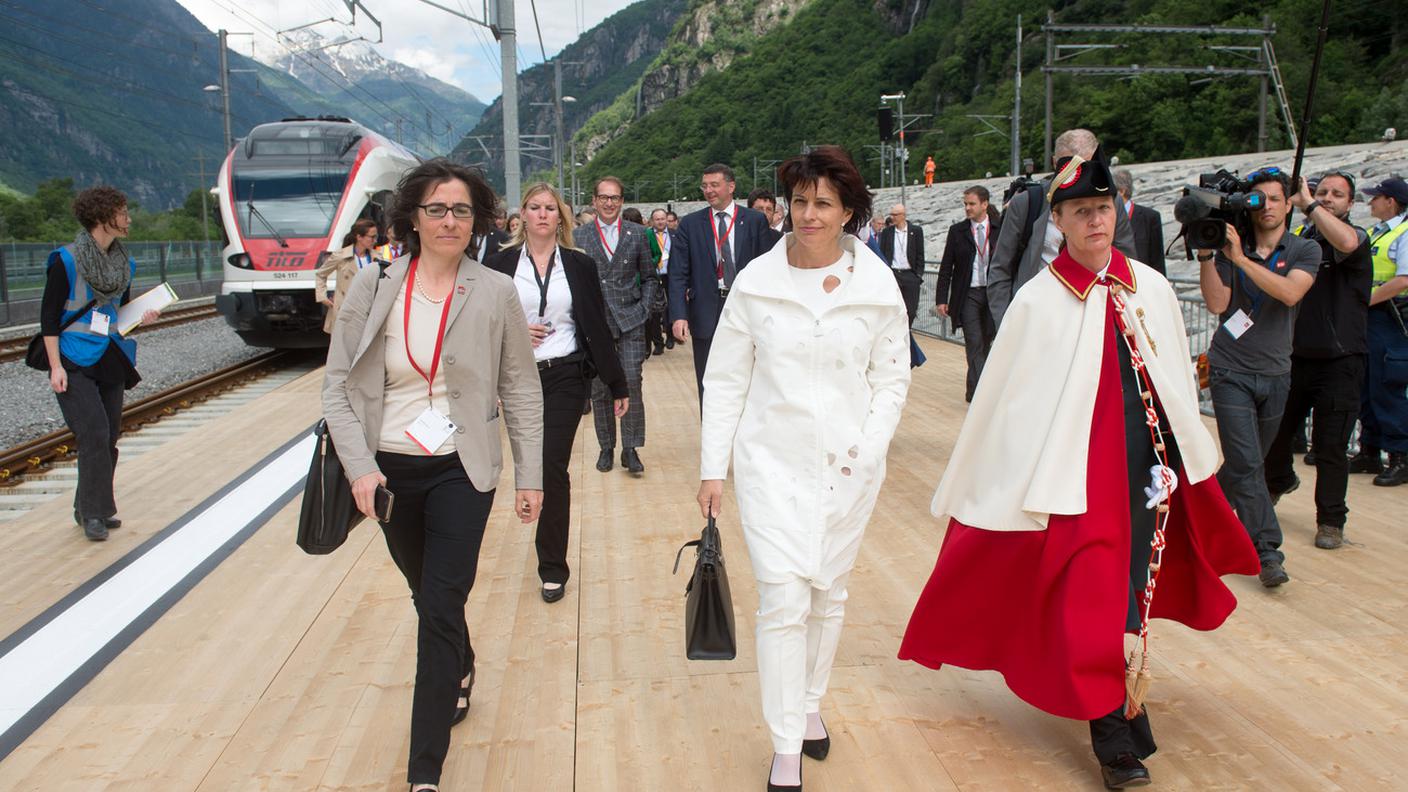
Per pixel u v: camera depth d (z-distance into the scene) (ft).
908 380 9.77
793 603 9.14
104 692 11.89
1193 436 9.70
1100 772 9.85
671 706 11.35
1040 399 9.69
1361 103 169.37
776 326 9.35
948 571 10.09
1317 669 11.73
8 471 25.21
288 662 12.66
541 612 14.17
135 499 20.67
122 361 18.08
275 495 20.51
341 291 29.84
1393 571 14.66
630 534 17.63
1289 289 13.34
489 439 9.84
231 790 9.81
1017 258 17.11
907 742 10.47
